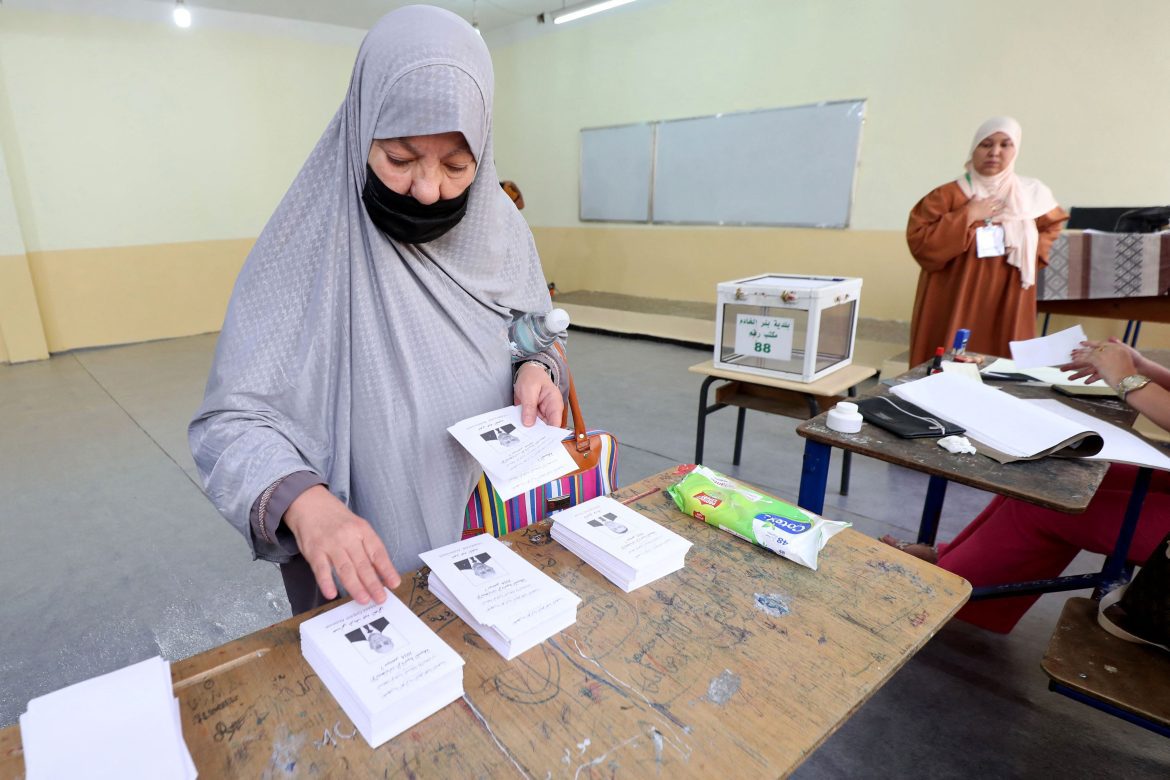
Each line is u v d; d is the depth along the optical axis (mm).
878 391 1564
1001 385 1600
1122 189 3369
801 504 1413
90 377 4254
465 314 882
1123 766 1285
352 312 787
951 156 3893
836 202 4414
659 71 5152
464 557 767
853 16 4086
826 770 1277
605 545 787
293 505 667
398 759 520
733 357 2252
